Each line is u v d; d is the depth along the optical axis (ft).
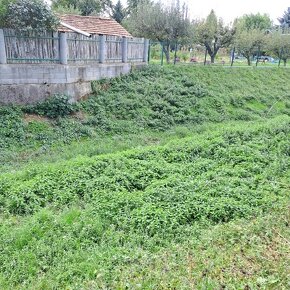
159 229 19.67
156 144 37.78
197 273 14.84
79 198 23.75
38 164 28.60
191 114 48.21
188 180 25.82
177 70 61.77
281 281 14.11
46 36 40.91
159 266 15.76
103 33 58.85
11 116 37.09
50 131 37.17
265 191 24.49
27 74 39.09
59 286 15.15
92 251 17.69
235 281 14.24
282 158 31.30
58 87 41.37
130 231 19.60
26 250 17.57
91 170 26.71
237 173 27.48
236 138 35.06
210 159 30.94
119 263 16.52
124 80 51.93
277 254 16.15
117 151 33.53
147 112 45.47
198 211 21.59
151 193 23.45
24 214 21.83
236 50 101.09
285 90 68.28
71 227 19.62
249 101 59.16
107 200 22.75
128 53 56.29
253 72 72.23
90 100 44.55
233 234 18.38
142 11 81.35
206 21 88.84
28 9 38.63
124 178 25.71
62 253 17.48
